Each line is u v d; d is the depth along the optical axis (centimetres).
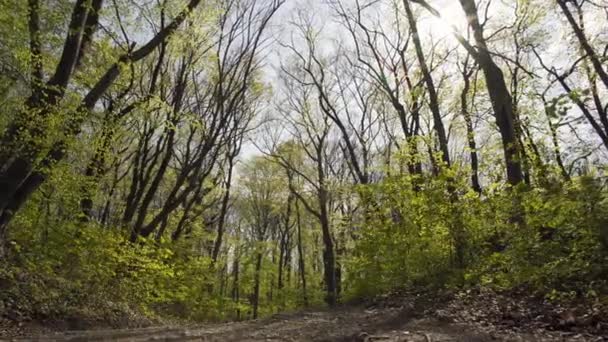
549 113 743
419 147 1478
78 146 1112
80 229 1326
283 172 3450
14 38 1025
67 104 1060
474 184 1287
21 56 995
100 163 1402
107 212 2097
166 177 2748
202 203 2938
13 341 756
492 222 1024
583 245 775
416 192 1206
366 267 1338
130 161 2395
